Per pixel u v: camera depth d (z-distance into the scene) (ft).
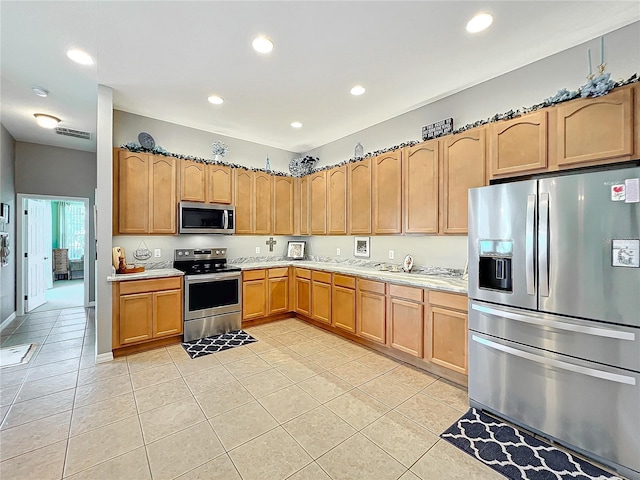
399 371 9.21
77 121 12.69
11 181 14.40
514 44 7.52
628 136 5.98
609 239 5.31
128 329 10.17
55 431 6.34
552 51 7.81
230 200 13.58
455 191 9.06
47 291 21.81
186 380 8.59
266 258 16.12
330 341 11.74
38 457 5.60
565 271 5.77
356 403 7.47
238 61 8.27
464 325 7.97
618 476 5.24
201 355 10.32
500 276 6.81
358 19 6.61
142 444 5.98
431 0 6.05
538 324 6.06
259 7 6.23
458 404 7.45
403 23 6.75
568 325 5.67
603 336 5.34
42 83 9.46
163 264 12.72
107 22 6.67
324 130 13.83
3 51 7.77
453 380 8.54
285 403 7.46
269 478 5.16
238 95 10.34
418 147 10.11
